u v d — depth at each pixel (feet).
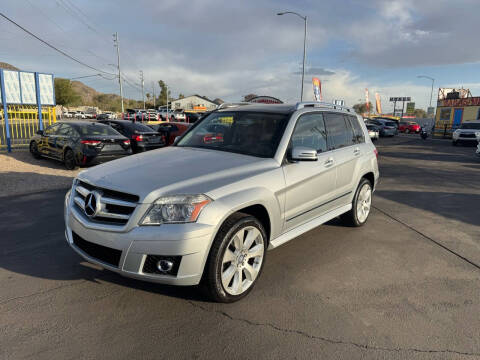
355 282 12.11
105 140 32.60
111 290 11.10
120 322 9.46
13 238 15.60
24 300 10.43
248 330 9.26
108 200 9.75
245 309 10.23
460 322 9.86
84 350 8.33
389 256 14.46
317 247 15.23
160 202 9.21
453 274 12.96
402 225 18.67
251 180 10.71
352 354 8.43
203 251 9.21
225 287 10.06
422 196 26.07
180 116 144.97
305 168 12.87
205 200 9.41
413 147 73.92
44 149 36.78
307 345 8.72
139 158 12.39
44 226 17.30
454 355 8.45
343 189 15.71
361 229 17.78
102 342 8.64
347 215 17.43
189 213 9.18
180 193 9.36
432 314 10.23
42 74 47.88
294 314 10.04
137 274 9.22
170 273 9.30
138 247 9.10
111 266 9.62
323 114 15.01
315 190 13.56
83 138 31.99
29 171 32.12
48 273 12.21
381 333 9.27
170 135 49.19
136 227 9.20
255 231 10.68
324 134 14.79
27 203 21.67
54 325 9.25
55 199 22.79
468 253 15.01
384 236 16.83
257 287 11.55
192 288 11.33
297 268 13.09
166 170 10.68
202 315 9.87
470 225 18.97
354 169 16.30
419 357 8.36
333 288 11.64
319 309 10.34
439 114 123.44
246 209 11.01
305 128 13.58
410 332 9.34
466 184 31.24
